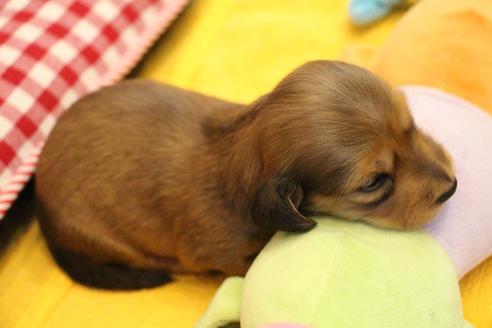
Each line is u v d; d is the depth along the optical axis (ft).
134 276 1.52
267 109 1.24
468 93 1.45
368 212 1.27
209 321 1.30
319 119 1.20
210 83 1.77
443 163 1.26
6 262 1.60
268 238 1.36
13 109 1.61
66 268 1.55
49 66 1.65
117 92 1.45
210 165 1.34
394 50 1.54
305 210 1.29
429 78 1.48
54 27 1.68
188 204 1.37
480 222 1.31
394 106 1.23
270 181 1.24
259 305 1.20
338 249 1.21
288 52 1.78
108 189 1.41
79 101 1.47
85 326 1.51
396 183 1.25
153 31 1.75
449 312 1.19
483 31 1.46
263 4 1.85
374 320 1.16
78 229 1.46
